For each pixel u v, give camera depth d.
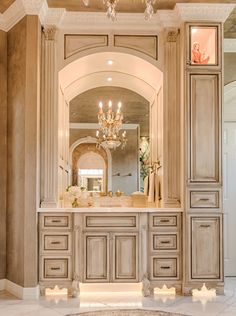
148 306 4.63
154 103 6.43
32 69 5.09
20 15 5.23
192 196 5.14
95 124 6.72
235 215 6.43
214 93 5.24
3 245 5.36
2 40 5.52
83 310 4.48
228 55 6.23
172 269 5.16
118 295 5.09
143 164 6.63
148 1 3.53
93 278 5.10
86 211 5.13
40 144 5.29
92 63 5.82
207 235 5.12
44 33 5.39
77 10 5.28
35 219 5.00
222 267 5.11
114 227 5.14
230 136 6.49
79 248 5.11
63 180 6.25
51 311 4.44
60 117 5.86
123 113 6.76
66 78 5.93
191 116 5.20
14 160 5.27
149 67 5.65
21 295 4.95
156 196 5.87
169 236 5.17
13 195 5.26
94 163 6.64
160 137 5.83
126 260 5.13
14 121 5.31
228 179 6.46
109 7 3.52
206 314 4.34
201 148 5.19
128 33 5.52
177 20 5.41
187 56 5.23
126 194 6.55
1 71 5.49
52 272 5.08
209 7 5.18
